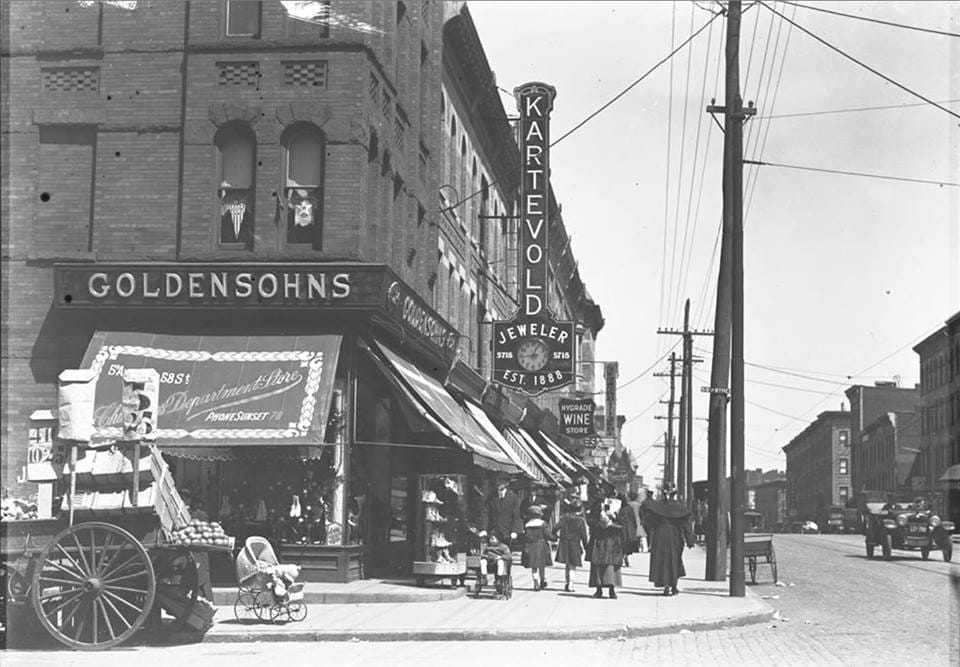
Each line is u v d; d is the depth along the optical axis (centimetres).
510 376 3134
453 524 2038
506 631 1441
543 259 3170
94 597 1298
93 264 2102
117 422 1941
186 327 2105
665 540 2066
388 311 2138
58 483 1414
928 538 3553
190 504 1998
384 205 2372
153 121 2164
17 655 1245
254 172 2138
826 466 13938
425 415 2080
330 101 2112
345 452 2045
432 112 2894
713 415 2588
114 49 2183
